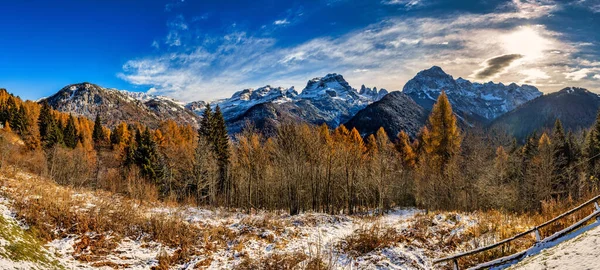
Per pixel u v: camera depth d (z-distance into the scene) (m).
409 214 36.12
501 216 18.97
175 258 14.88
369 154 49.50
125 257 13.98
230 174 43.72
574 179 38.81
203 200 42.31
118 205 21.66
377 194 43.34
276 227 20.81
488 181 32.97
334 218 25.72
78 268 11.85
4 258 9.26
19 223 13.48
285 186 36.81
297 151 35.69
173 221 18.44
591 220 11.52
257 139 43.12
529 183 35.84
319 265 13.98
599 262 6.46
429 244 16.02
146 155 49.34
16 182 21.58
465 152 39.88
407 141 57.12
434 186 36.25
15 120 76.56
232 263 14.85
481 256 13.39
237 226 20.75
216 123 48.25
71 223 15.47
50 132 64.88
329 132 52.28
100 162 56.47
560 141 50.22
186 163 45.81
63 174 45.41
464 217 20.19
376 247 16.22
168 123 77.56
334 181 40.31
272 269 13.84
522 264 8.97
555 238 9.72
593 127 51.72
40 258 10.89
